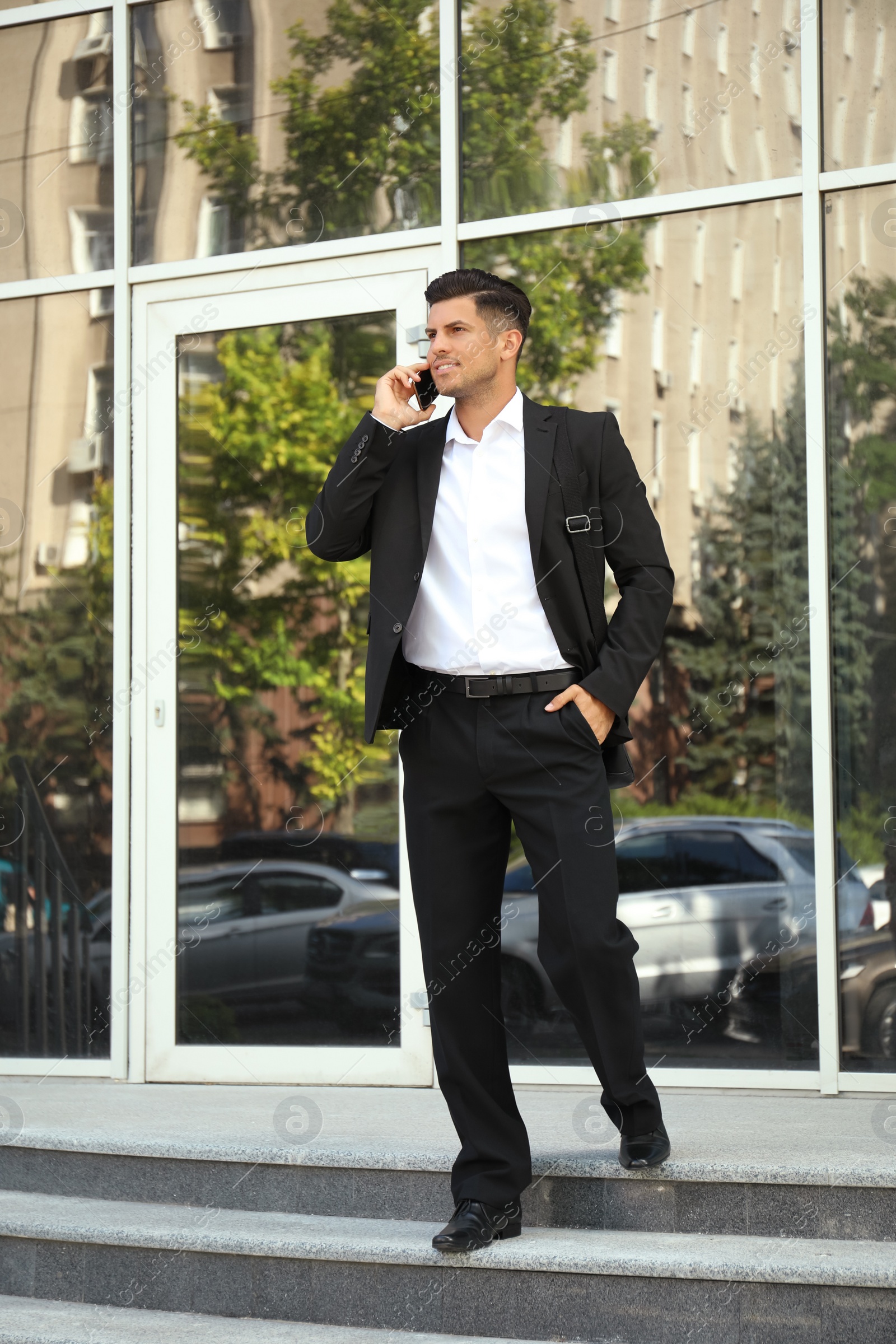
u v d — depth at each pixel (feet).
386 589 11.20
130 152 19.31
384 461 11.10
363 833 17.60
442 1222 12.09
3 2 19.94
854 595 16.05
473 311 10.98
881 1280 9.94
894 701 15.83
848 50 16.43
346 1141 12.94
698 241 16.88
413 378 11.14
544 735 10.84
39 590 19.25
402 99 18.19
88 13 19.67
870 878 15.72
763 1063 15.85
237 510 18.52
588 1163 11.53
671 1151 11.78
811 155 16.38
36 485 19.40
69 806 18.84
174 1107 15.43
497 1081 11.29
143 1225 12.17
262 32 18.89
